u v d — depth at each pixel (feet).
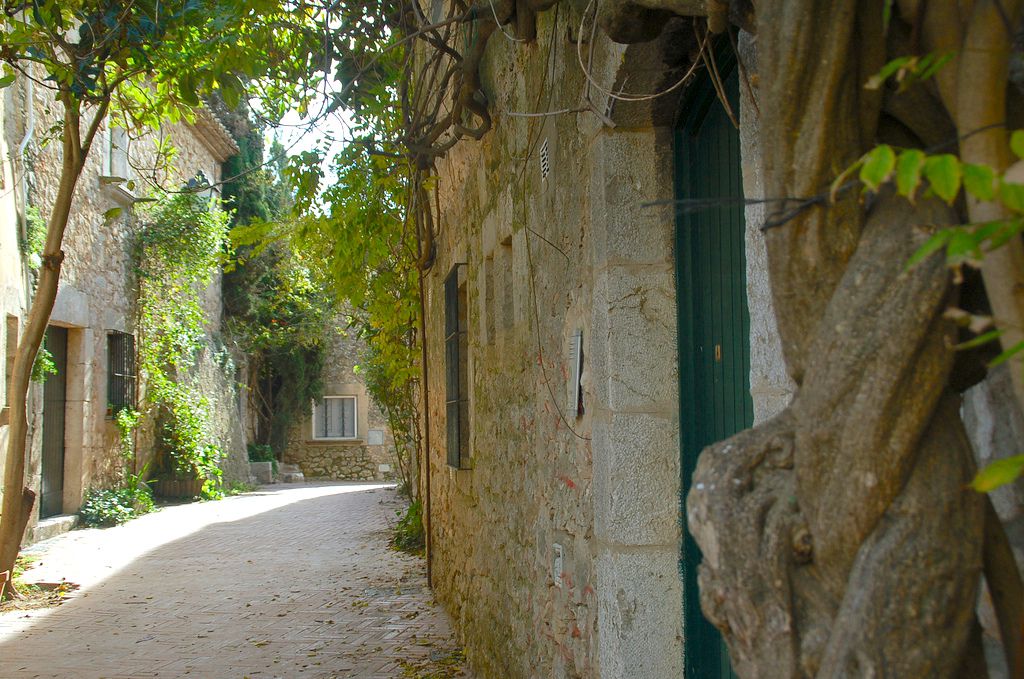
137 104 29.43
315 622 23.57
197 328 56.95
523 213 14.11
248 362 77.56
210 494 57.62
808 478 4.01
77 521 42.14
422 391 29.73
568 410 11.45
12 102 32.99
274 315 75.77
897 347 3.84
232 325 71.41
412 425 37.91
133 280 50.26
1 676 18.76
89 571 31.27
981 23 3.58
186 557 34.37
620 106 9.27
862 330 3.93
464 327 21.62
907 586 3.67
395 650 20.75
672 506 9.35
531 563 13.85
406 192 23.82
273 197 72.33
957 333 3.90
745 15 5.89
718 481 4.29
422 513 35.68
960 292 4.18
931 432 3.90
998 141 3.52
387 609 25.00
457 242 22.20
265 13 17.30
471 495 20.30
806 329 4.31
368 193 23.25
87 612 24.90
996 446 4.48
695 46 8.32
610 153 9.53
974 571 3.72
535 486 13.58
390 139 21.15
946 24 3.92
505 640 16.02
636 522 9.31
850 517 3.86
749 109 7.07
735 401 8.37
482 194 18.28
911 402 3.83
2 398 31.40
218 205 61.11
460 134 16.43
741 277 8.24
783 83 4.34
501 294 16.46
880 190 4.22
